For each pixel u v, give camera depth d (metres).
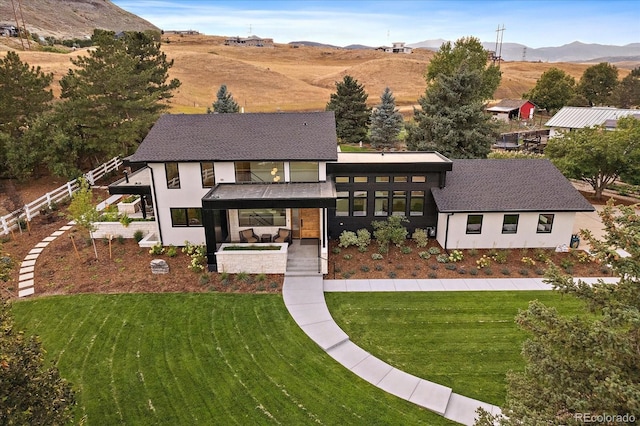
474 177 24.45
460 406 12.62
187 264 21.25
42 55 81.25
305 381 13.54
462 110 36.28
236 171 22.09
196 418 12.05
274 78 115.25
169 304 17.80
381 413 12.29
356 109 52.72
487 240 23.17
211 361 14.40
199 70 111.38
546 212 22.39
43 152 31.58
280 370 14.02
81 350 14.84
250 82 108.69
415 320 16.97
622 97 81.50
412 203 24.12
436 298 18.56
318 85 120.88
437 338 15.82
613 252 7.86
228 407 12.45
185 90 91.94
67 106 32.56
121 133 33.16
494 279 20.25
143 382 13.39
